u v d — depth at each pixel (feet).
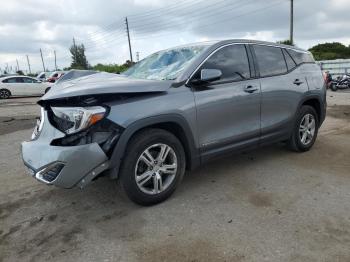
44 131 11.74
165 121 12.00
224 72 14.12
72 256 9.66
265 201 12.59
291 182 14.35
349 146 19.75
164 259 9.36
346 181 14.34
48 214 12.17
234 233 10.46
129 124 11.16
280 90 16.22
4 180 15.69
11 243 10.40
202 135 13.28
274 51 16.80
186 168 13.48
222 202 12.59
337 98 48.91
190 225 11.03
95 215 11.94
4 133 26.86
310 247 9.62
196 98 12.89
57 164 10.70
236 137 14.51
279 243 9.86
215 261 9.17
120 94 11.30
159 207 12.32
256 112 15.21
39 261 9.49
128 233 10.71
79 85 11.81
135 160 11.58
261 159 17.43
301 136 18.35
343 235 10.18
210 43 14.48
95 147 10.77
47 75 99.76
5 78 65.36
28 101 58.18
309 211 11.71
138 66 15.88
